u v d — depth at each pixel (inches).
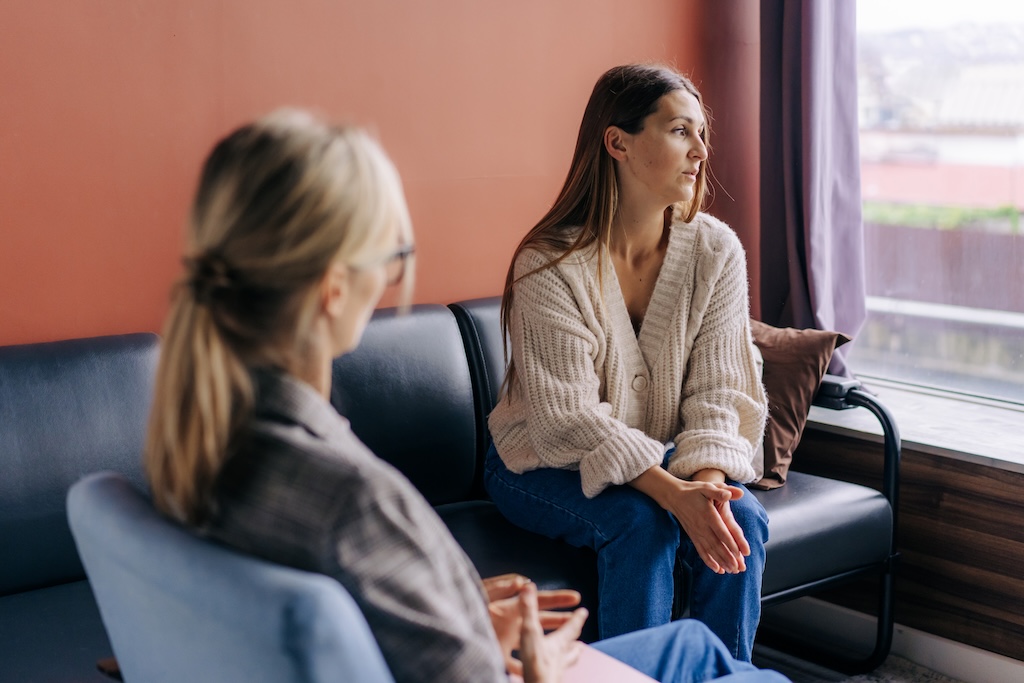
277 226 30.9
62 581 72.7
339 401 83.1
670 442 86.5
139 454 74.7
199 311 31.7
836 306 114.0
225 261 31.4
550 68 103.3
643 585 71.2
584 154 80.7
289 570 29.7
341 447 32.2
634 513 71.7
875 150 115.8
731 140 117.5
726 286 81.4
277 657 28.5
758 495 88.9
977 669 93.6
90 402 73.4
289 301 31.8
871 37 114.5
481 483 91.7
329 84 90.1
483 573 72.2
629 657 49.5
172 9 81.7
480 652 32.9
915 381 115.6
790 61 108.0
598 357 79.4
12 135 76.0
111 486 36.2
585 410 75.6
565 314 77.8
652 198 79.4
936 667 96.4
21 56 75.7
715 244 81.5
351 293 33.0
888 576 93.7
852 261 113.0
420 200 96.7
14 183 76.6
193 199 33.0
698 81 114.0
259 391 32.4
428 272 98.0
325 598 28.5
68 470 71.8
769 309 115.1
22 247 77.5
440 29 95.7
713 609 75.3
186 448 31.9
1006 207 106.3
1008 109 105.0
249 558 30.4
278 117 32.6
